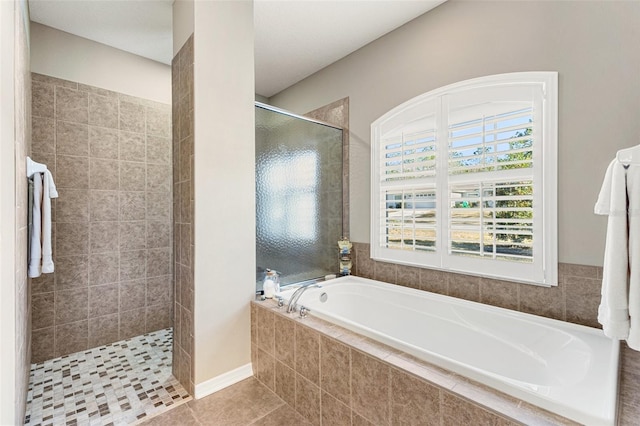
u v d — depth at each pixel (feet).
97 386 6.82
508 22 6.48
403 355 4.54
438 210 7.66
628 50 5.16
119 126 9.34
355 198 9.86
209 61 6.50
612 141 5.33
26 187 5.69
